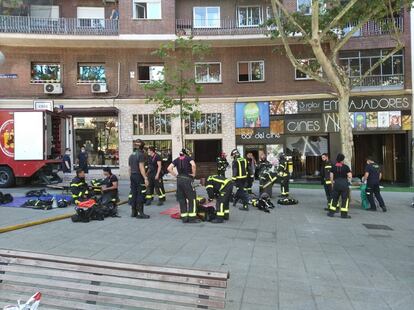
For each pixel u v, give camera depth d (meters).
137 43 24.00
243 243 7.83
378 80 23.70
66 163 18.91
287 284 5.49
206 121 24.41
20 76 23.86
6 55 23.77
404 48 23.50
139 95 24.27
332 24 12.77
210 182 10.06
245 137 24.31
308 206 13.45
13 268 3.90
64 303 3.70
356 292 5.21
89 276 3.64
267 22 16.53
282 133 24.16
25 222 9.29
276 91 24.30
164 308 3.46
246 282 5.54
